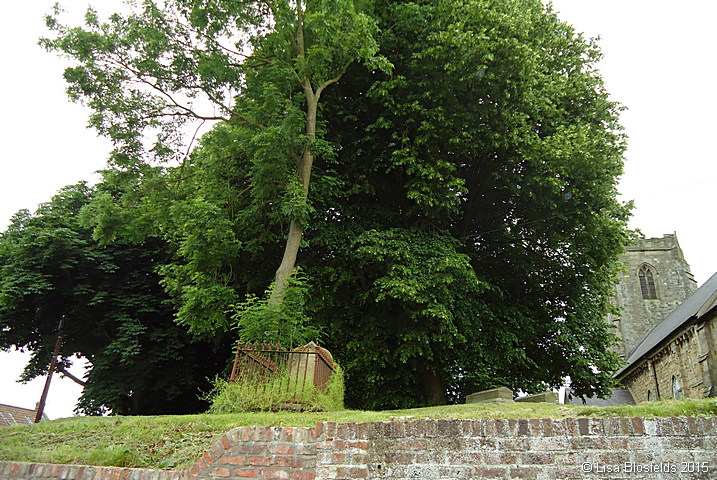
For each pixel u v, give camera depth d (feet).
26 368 78.48
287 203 45.98
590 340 63.93
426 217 59.06
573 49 68.33
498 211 63.10
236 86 52.37
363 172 57.57
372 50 48.34
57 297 73.92
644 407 22.22
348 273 54.34
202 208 47.62
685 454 16.48
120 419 29.30
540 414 24.35
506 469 16.74
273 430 18.65
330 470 17.39
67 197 80.02
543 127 60.70
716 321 95.55
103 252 73.61
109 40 48.85
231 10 50.47
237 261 56.80
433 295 48.88
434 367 56.54
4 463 21.61
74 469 20.58
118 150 52.60
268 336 35.32
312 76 52.37
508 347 55.47
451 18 54.54
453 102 53.93
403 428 17.62
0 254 73.51
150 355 72.74
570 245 59.57
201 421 25.93
